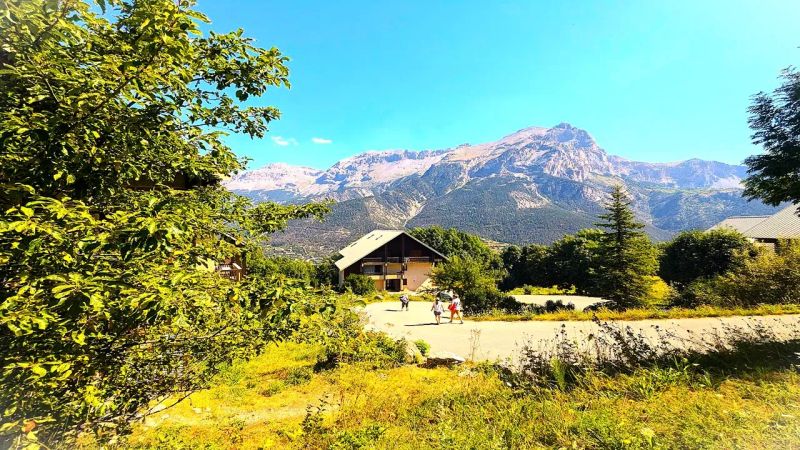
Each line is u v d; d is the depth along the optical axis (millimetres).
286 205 5629
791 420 3891
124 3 3240
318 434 6164
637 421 4465
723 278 22406
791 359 6285
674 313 16453
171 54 3059
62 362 3025
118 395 4023
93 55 3160
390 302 37188
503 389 6621
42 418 3279
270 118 4949
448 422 5270
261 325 4016
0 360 2928
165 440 6371
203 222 3996
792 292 18422
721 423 4090
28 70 3123
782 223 37531
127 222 2809
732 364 6566
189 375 4285
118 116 3463
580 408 5152
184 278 2980
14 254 2820
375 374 11008
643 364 6820
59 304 2572
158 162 4242
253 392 10211
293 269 55812
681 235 43531
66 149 3135
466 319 22641
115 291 2936
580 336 13641
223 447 6348
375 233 72312
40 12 3100
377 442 5262
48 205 2730
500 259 76750
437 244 75062
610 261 30688
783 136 9781
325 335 4523
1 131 2834
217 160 4758
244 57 4082
